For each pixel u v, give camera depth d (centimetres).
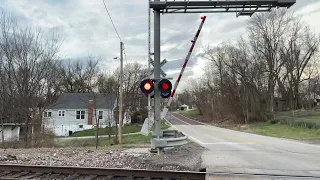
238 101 5422
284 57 5350
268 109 5050
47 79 2778
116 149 1235
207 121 7012
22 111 2497
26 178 675
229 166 809
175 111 14538
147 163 843
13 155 1029
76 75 7125
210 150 1205
